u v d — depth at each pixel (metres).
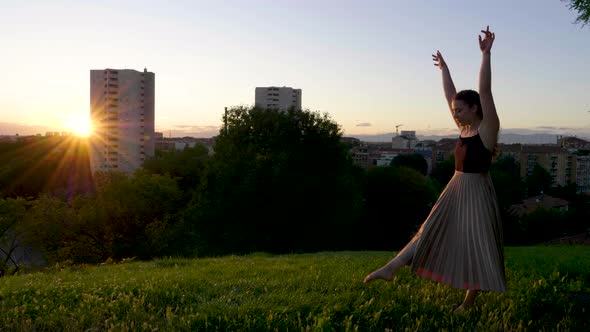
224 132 37.81
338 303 4.82
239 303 5.09
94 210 41.22
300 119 37.44
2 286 6.73
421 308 4.77
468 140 4.36
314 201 35.25
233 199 33.75
